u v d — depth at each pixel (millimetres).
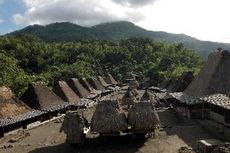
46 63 123938
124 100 50688
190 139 29125
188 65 138125
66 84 57656
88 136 32469
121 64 155375
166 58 136625
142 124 29172
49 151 28266
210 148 23406
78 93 61969
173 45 174875
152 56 165375
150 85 112562
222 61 41344
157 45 185250
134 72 141125
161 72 114125
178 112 45219
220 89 39625
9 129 35781
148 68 141125
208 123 35094
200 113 38906
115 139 30500
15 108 38406
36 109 42531
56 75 95750
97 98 73188
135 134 30141
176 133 31953
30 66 115938
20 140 33094
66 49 161250
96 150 27906
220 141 24906
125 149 27625
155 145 28125
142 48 176250
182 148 26000
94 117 29562
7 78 65625
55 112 47000
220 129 31672
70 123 29234
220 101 31281
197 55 154000
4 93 39281
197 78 46531
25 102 43750
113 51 166375
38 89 45844
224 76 40500
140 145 28516
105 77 109875
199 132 31672
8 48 130375
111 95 85688
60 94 52938
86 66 128500
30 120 40312
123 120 29328
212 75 40750
